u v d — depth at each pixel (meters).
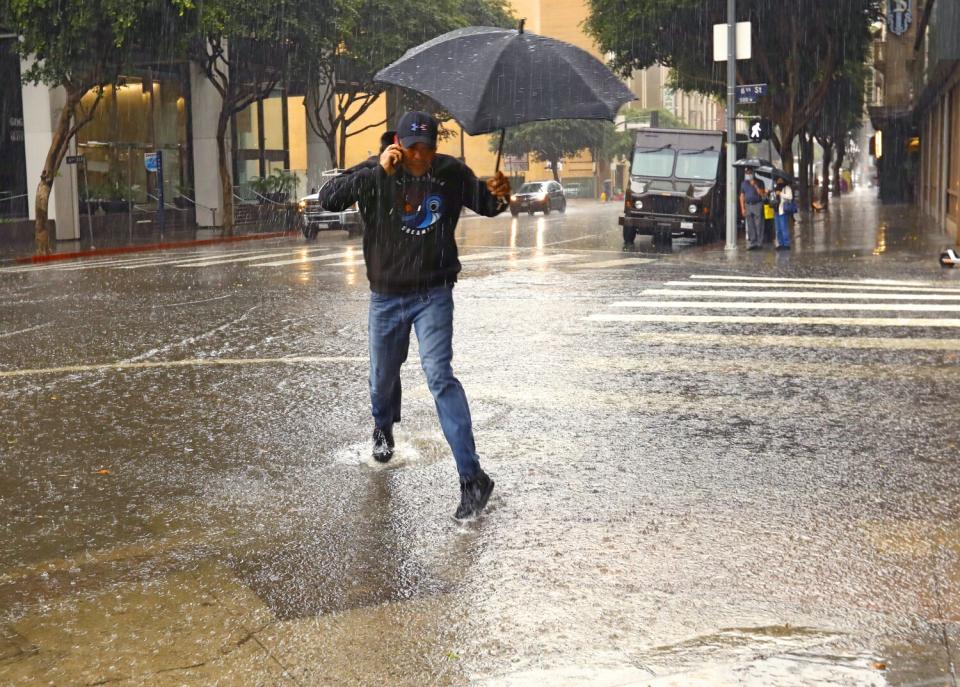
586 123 81.12
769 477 5.64
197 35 30.38
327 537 4.80
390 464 5.98
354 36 39.78
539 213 52.00
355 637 3.73
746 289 14.55
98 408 7.52
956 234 24.88
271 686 3.37
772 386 8.00
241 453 6.27
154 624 3.87
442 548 4.63
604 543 4.65
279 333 11.06
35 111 32.50
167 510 5.23
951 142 29.75
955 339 10.02
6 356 9.95
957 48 22.88
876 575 4.22
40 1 24.62
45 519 5.12
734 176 22.42
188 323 11.98
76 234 33.47
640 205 25.70
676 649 3.58
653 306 12.73
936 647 3.55
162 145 40.22
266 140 45.12
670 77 42.66
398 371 5.73
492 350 9.71
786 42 35.47
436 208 5.15
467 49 5.12
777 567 4.32
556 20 99.94
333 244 27.64
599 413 7.18
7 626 3.87
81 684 3.40
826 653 3.52
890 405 7.33
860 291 14.14
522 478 5.69
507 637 3.70
